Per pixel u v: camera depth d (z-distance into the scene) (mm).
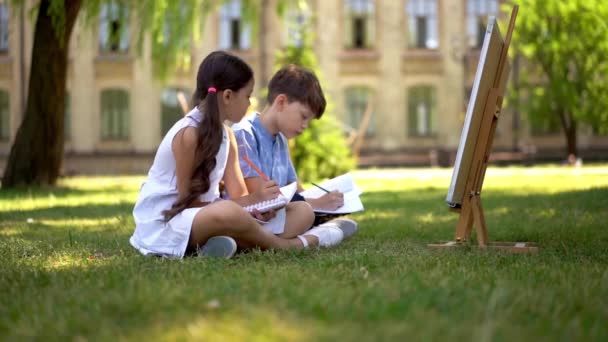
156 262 3379
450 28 27266
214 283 2646
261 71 27344
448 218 6410
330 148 16844
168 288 2463
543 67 22344
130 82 27516
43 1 13125
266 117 4207
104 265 3363
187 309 2111
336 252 3832
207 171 3596
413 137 27469
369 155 27406
